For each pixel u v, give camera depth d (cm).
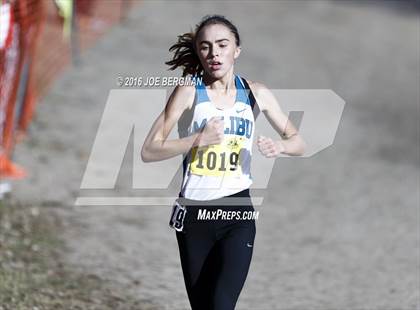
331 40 5581
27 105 2464
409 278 1623
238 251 945
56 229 1730
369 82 4522
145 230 1823
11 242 1594
